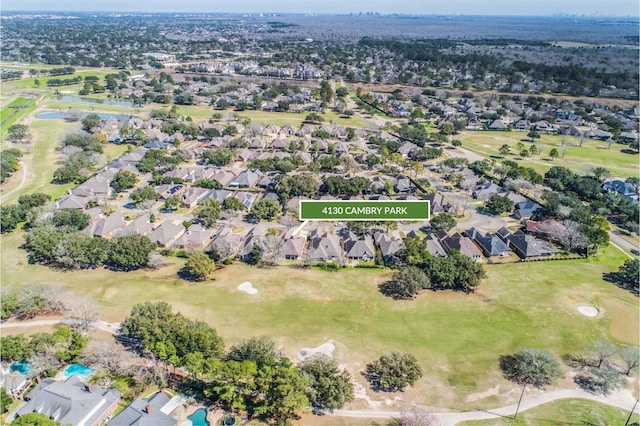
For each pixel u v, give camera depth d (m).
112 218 130.00
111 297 98.12
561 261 118.88
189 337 76.31
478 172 180.75
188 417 68.69
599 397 74.94
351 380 77.06
